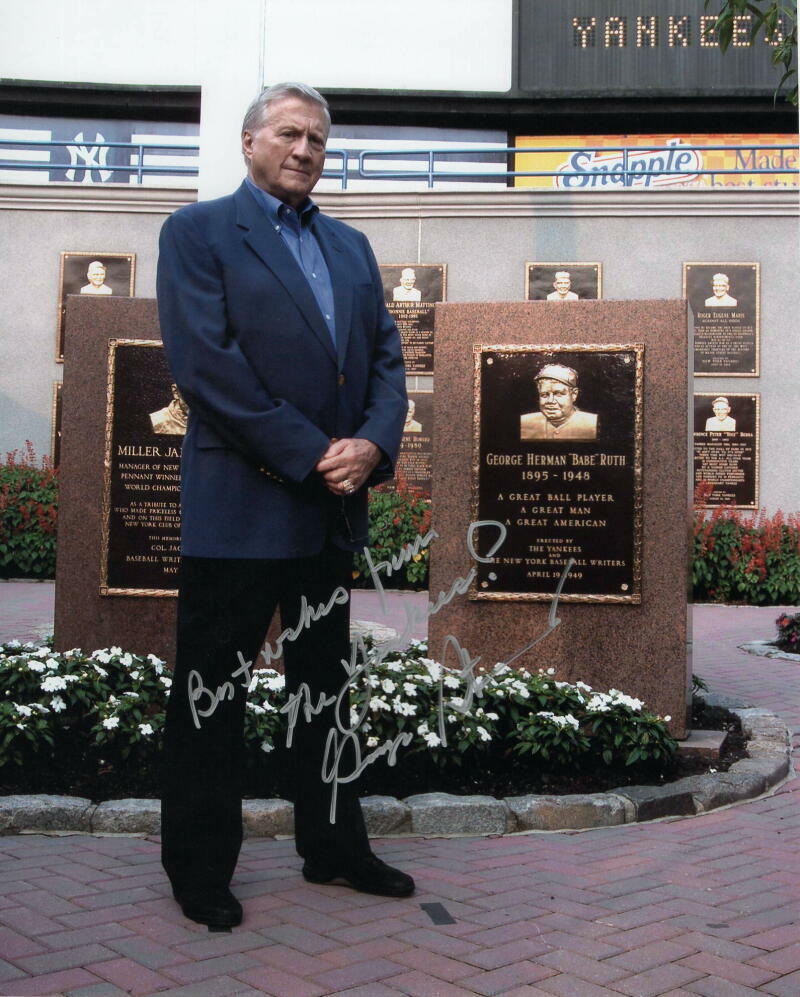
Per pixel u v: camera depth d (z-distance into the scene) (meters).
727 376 13.91
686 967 2.59
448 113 17.28
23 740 4.06
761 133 17.52
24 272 14.54
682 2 17.25
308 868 3.16
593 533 5.09
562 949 2.69
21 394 14.41
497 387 5.23
